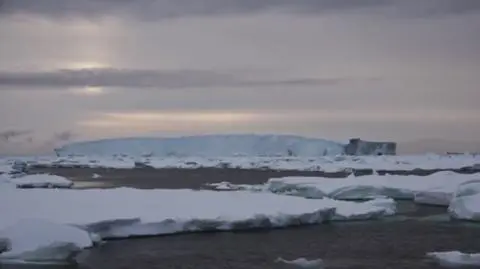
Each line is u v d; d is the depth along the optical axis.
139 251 26.95
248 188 60.28
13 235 25.69
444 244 29.22
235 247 28.09
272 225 33.47
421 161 149.38
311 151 187.75
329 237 30.89
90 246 27.19
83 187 68.38
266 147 195.62
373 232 32.62
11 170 99.12
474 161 146.00
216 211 34.16
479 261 24.98
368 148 185.12
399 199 52.53
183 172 127.88
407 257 26.33
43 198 37.78
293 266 24.61
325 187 50.44
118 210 33.12
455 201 39.22
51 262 24.53
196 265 24.64
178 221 31.17
